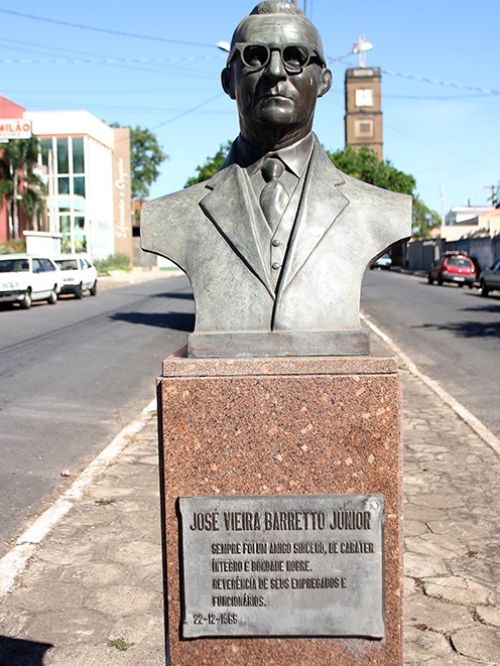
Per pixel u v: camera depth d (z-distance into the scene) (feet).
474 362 39.60
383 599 9.30
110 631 12.31
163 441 9.32
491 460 21.17
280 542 9.29
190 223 10.40
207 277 10.04
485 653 11.45
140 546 15.46
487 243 129.90
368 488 9.23
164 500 9.41
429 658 11.32
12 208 138.00
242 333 9.54
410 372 36.11
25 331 53.47
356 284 9.86
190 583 9.38
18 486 19.75
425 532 16.03
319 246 9.98
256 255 9.93
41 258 79.87
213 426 9.25
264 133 10.18
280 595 9.36
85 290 92.32
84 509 17.53
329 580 9.32
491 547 15.25
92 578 14.07
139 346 45.91
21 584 13.84
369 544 9.24
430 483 19.22
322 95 10.53
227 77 10.97
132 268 184.75
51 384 33.65
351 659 9.42
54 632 12.28
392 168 149.28
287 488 9.29
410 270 184.03
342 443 9.20
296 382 9.16
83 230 158.61
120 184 188.24
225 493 9.32
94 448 23.41
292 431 9.21
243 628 9.39
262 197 10.26
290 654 9.43
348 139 303.89
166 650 9.75
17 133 95.96
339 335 9.45
